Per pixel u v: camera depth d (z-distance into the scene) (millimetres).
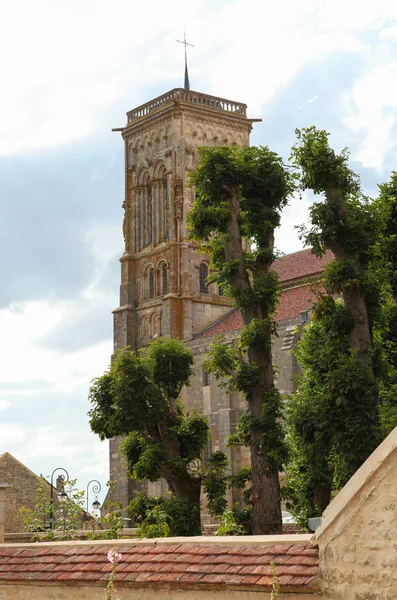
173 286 112750
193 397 102625
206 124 116750
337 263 35969
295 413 35500
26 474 82438
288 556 12250
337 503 11602
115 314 119000
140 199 120438
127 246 120375
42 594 15195
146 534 27516
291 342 89000
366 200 37906
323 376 36375
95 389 50625
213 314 114062
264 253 43031
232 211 43000
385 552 11055
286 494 46000
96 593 14289
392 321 38219
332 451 37562
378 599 11031
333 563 11516
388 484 11109
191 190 115062
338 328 35750
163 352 50938
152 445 47438
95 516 39969
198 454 49531
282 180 43531
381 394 36531
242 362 43125
